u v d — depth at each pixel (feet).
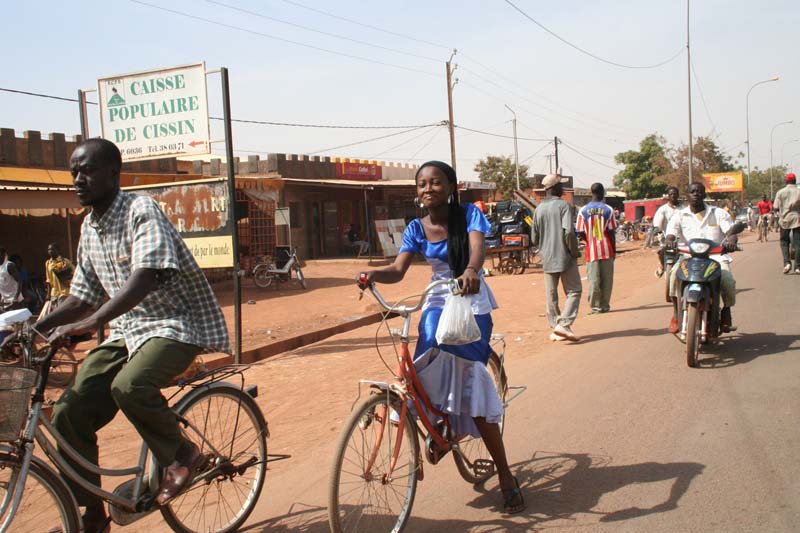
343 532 10.80
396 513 11.78
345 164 98.58
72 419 10.58
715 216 24.45
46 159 59.88
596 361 23.94
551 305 28.68
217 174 84.89
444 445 12.25
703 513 12.01
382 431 11.24
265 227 72.28
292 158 88.79
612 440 15.87
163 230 10.73
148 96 28.94
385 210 103.50
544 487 13.55
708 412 17.44
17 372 9.30
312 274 75.15
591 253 34.81
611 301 40.24
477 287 11.41
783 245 49.06
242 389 12.92
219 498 12.72
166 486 10.98
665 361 23.20
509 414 18.30
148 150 29.17
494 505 12.95
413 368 11.64
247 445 13.08
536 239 28.55
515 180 162.50
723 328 24.43
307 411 20.11
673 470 13.93
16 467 9.58
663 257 36.14
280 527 12.57
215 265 28.63
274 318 42.47
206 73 28.04
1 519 9.39
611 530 11.62
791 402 17.83
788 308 32.65
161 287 10.95
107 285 11.44
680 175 189.67
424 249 12.60
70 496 10.21
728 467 13.91
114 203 11.07
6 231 57.57
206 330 11.48
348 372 25.20
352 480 11.06
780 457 14.24
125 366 10.54
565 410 18.33
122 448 17.24
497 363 14.69
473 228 12.17
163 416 10.61
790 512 11.86
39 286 52.75
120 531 12.73
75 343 10.81
